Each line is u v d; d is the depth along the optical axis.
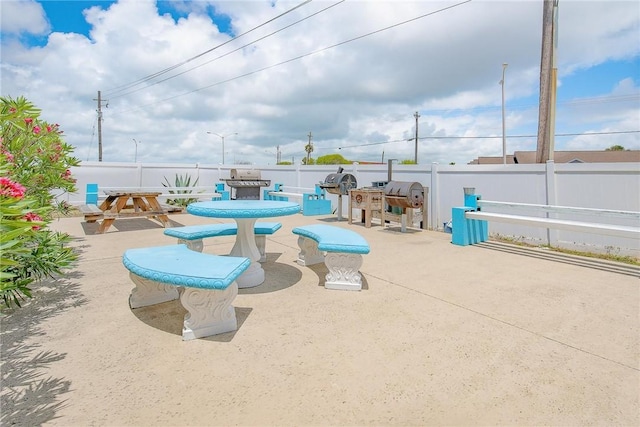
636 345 2.10
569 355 1.98
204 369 1.81
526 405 1.52
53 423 1.38
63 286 3.24
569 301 2.87
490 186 5.86
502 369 1.82
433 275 3.64
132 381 1.70
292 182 10.74
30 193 3.61
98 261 4.22
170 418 1.42
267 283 3.38
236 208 3.26
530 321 2.46
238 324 2.40
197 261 2.38
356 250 3.05
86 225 7.25
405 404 1.53
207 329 2.21
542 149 6.50
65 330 2.29
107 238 5.77
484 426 1.39
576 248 4.91
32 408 1.48
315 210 8.95
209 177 11.77
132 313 2.60
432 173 6.66
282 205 3.67
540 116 6.54
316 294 3.04
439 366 1.85
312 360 1.91
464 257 4.46
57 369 1.80
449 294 3.04
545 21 6.38
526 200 5.44
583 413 1.47
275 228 4.13
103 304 2.78
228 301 2.26
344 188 7.85
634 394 1.60
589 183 4.79
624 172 4.49
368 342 2.13
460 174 6.26
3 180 1.59
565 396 1.59
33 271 2.68
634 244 4.45
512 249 4.96
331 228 3.94
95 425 1.38
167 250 2.77
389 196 6.35
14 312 2.60
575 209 4.32
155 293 2.78
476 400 1.56
